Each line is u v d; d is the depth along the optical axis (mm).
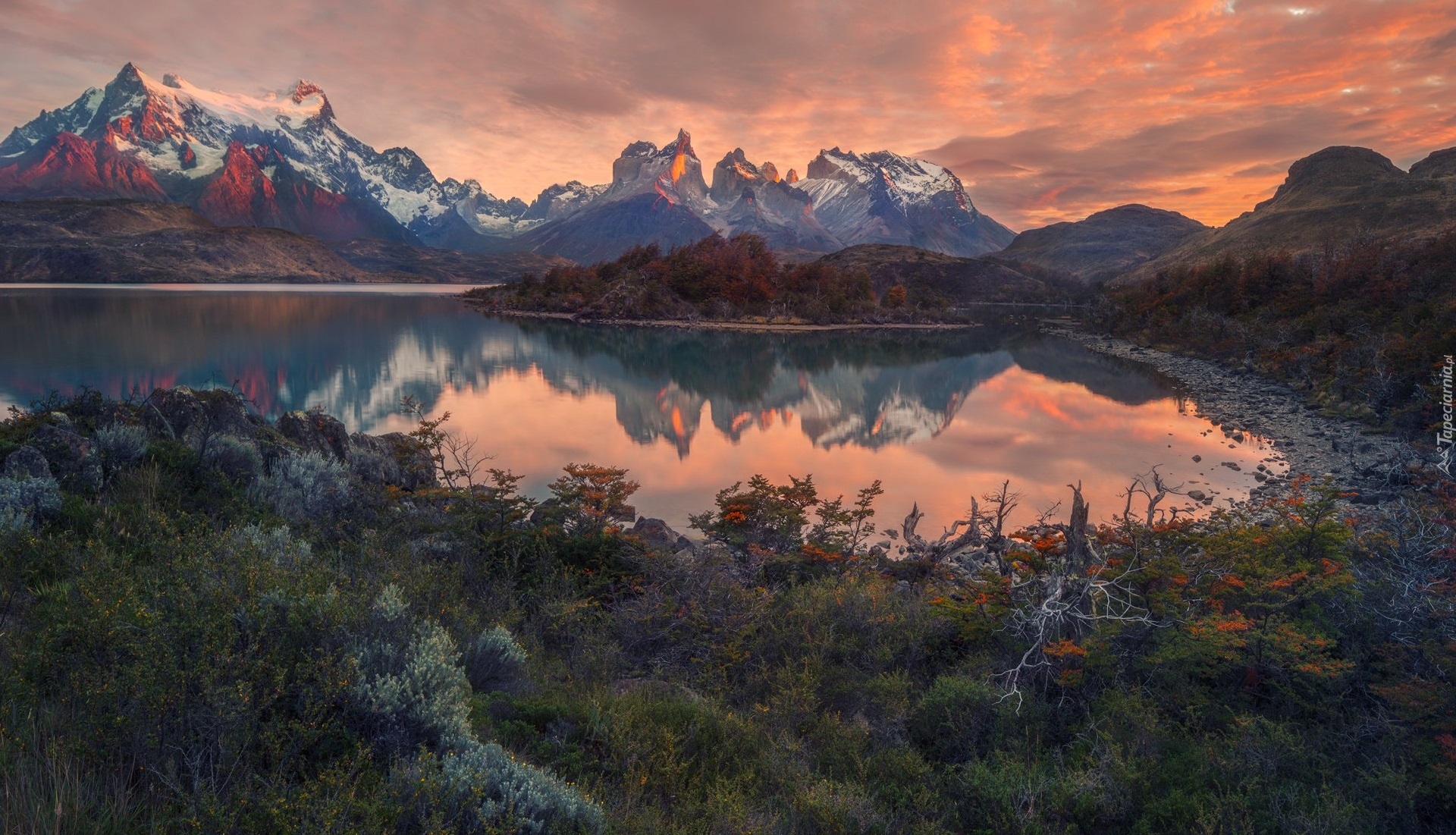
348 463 18953
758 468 30891
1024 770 7246
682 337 113250
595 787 6117
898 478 29422
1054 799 6738
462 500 15656
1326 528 11625
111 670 4906
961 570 17766
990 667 9703
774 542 16703
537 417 42531
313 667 5465
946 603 11125
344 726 5332
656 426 40625
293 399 47188
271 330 97250
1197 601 10227
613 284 170000
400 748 5289
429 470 23109
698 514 23984
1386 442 37469
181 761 4562
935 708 8625
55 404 15234
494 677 8031
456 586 10375
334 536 12672
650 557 13953
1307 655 8750
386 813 4398
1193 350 92250
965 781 7148
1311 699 8695
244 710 4781
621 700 8133
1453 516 12078
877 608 11531
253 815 4098
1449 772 6902
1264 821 6516
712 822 5945
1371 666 9219
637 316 150875
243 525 11117
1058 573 10289
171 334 87812
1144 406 51000
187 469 12953
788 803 6453
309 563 8094
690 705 8227
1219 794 6938
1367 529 16016
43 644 5203
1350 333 69688
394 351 77188
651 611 11367
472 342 90625
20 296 170750
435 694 5832
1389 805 6938
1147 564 11023
